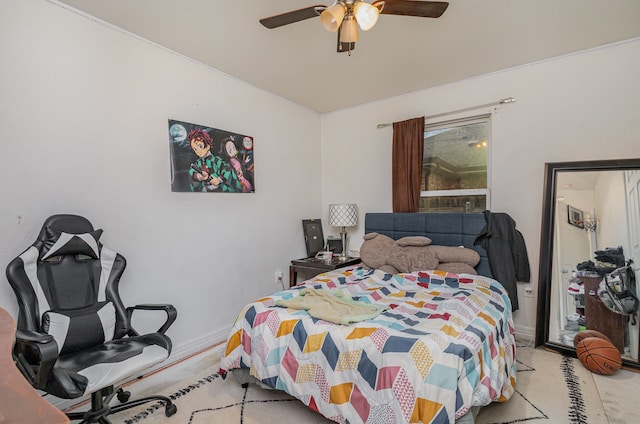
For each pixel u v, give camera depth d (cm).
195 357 261
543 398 195
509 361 191
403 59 275
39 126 187
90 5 196
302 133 396
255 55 264
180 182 260
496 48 258
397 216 347
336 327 172
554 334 262
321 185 427
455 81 324
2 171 174
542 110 282
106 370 151
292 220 381
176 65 258
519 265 288
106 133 216
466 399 138
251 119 327
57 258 177
